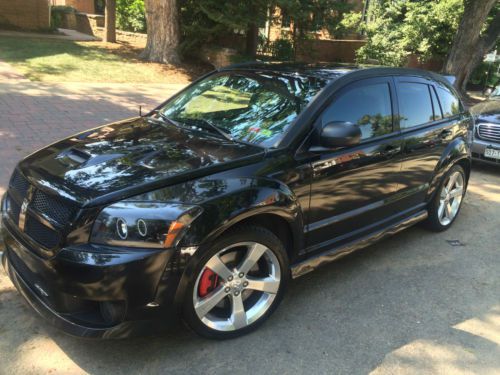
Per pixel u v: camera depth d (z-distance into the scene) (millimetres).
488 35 16234
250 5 14055
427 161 4527
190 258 2654
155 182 2734
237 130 3523
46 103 9195
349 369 2898
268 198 2980
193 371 2777
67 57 14008
